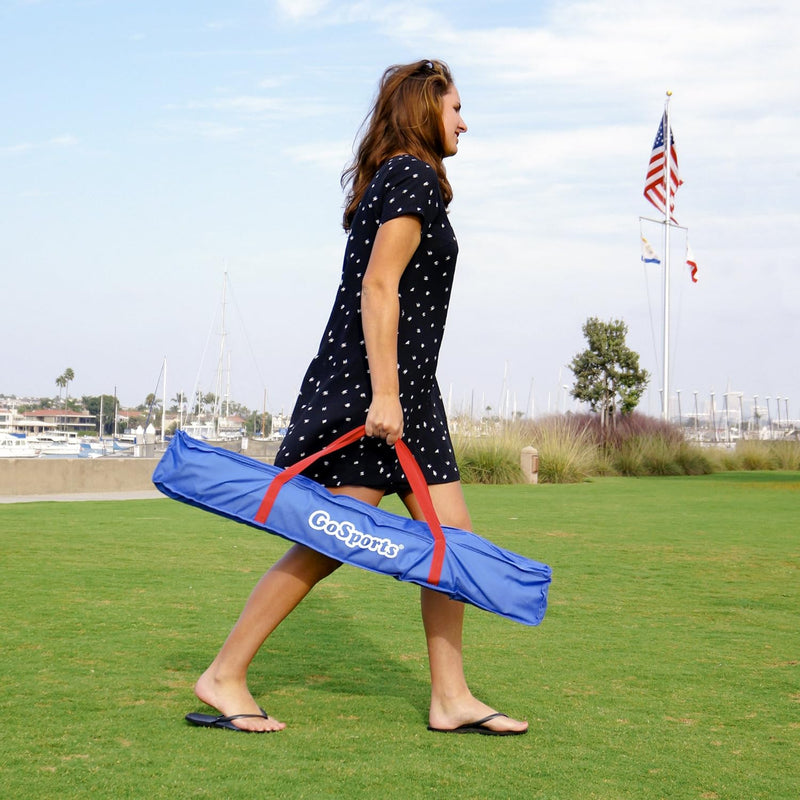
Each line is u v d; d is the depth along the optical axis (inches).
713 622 165.0
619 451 878.4
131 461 502.6
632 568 234.1
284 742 89.4
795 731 99.3
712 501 486.3
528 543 286.8
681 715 104.7
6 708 99.0
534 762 86.1
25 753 84.3
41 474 461.4
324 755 85.8
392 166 94.5
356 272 96.3
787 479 775.7
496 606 89.7
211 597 173.8
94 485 483.8
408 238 91.7
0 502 404.8
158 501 416.5
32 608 159.6
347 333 95.5
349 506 89.7
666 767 86.0
